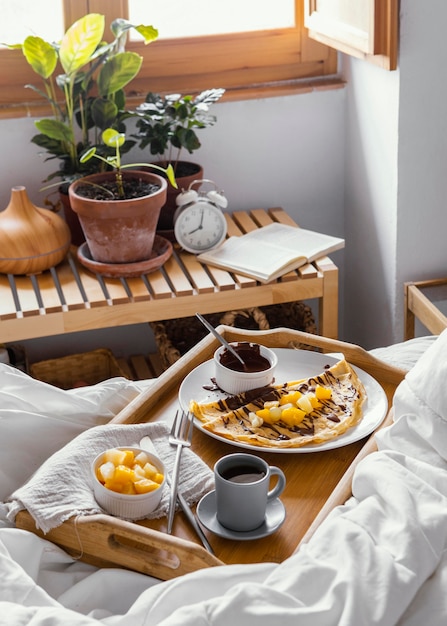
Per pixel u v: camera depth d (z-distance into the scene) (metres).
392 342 2.57
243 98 2.57
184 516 1.28
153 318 2.21
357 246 2.72
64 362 2.45
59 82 2.30
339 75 2.67
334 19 2.41
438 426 1.31
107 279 2.26
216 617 1.00
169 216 2.43
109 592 1.21
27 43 2.23
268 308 2.54
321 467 1.39
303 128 2.66
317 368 1.63
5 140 2.48
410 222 2.42
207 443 1.45
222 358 1.60
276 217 2.61
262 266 2.25
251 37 2.58
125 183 2.30
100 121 2.35
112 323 2.19
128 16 2.50
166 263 2.34
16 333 2.15
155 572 1.22
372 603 1.03
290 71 2.64
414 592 1.07
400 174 2.36
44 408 1.52
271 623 1.00
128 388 1.62
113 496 1.26
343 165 2.73
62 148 2.39
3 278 2.28
